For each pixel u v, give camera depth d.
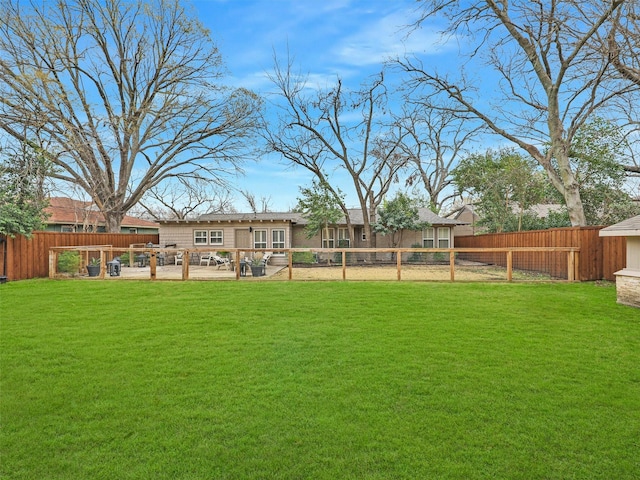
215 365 4.10
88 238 14.63
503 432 2.78
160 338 5.08
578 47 9.66
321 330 5.45
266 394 3.40
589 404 3.19
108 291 8.77
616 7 7.75
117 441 2.69
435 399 3.29
